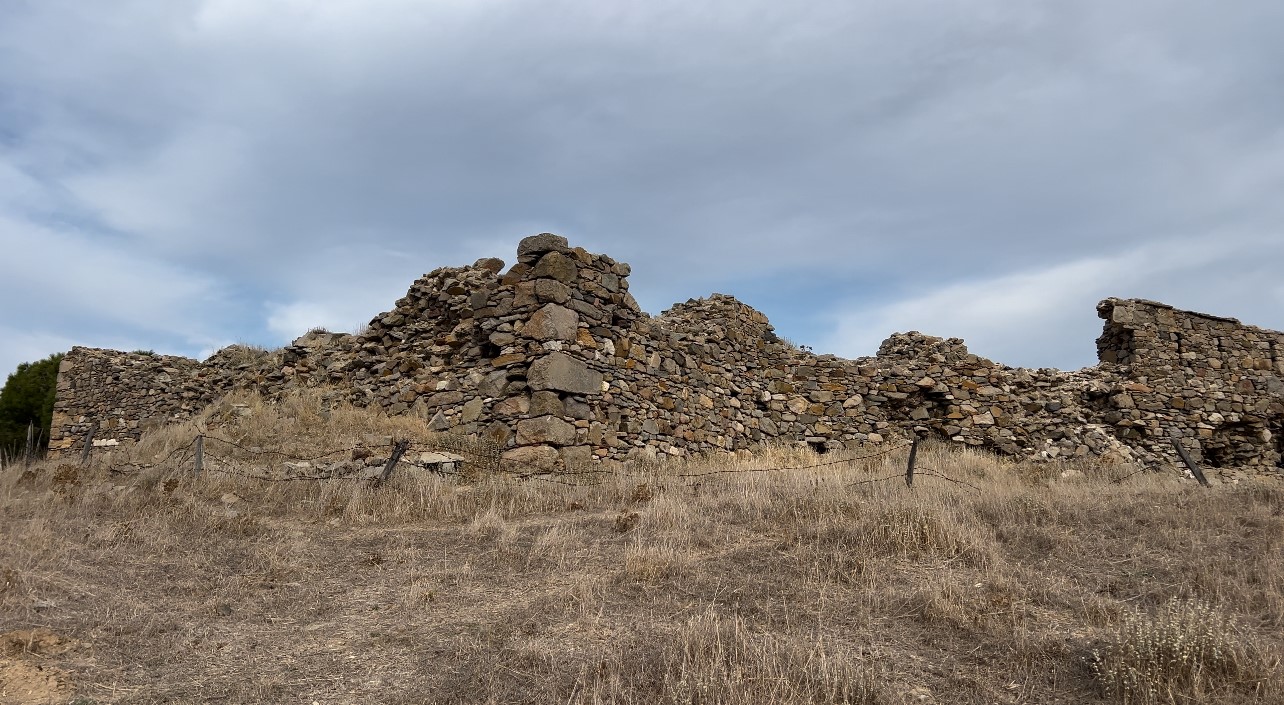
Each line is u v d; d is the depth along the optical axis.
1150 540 8.76
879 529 8.54
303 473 11.98
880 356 20.89
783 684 5.23
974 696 5.35
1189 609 6.11
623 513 9.93
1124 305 20.47
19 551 7.69
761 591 7.21
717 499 10.80
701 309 18.14
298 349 18.45
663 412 15.55
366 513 10.21
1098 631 6.36
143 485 11.20
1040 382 19.97
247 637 6.32
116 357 24.25
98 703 5.10
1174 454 19.53
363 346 17.28
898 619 6.63
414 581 7.66
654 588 7.38
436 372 15.42
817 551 8.25
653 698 5.21
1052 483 13.41
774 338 19.56
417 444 13.53
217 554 8.41
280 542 8.84
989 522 9.48
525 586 7.53
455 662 5.84
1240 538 8.76
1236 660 5.42
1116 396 19.72
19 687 5.17
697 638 5.93
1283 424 20.67
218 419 16.41
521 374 13.97
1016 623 6.43
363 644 6.22
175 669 5.68
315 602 7.16
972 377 19.20
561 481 12.25
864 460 16.33
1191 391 20.28
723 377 17.31
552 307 13.84
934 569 7.77
